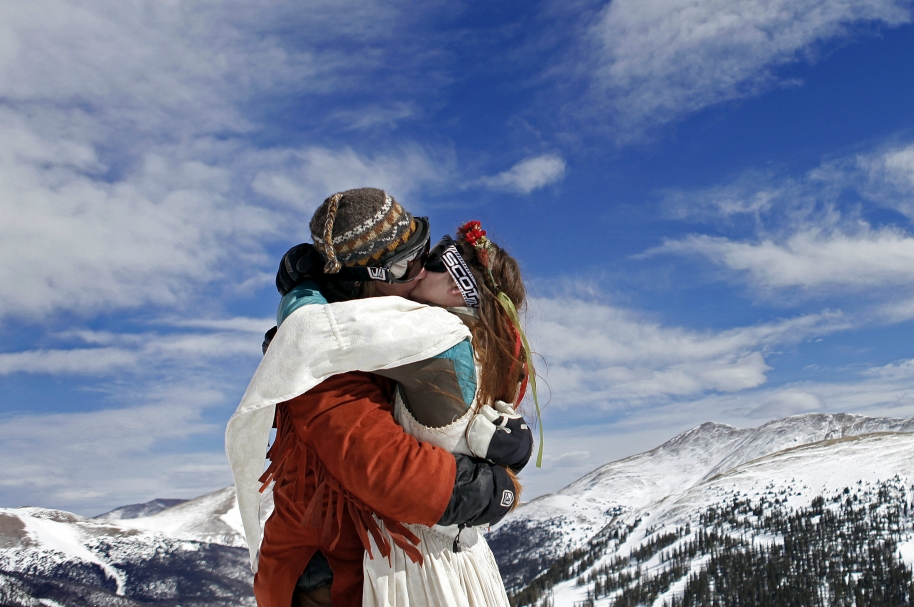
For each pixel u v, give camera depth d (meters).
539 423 2.37
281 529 2.19
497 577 2.30
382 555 2.08
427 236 2.24
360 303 2.06
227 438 2.12
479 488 1.99
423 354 2.01
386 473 1.93
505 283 2.38
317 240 2.18
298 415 2.08
